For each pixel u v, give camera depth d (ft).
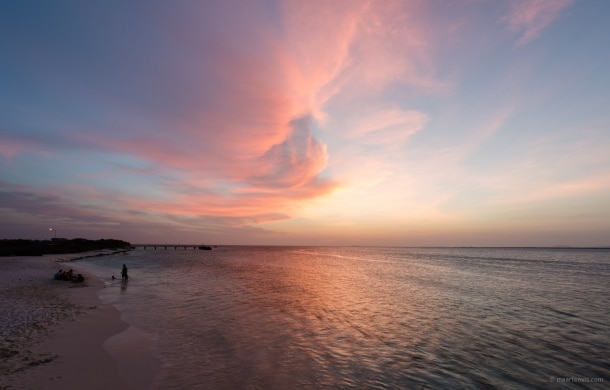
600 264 257.34
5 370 30.91
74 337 43.39
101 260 270.87
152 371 33.55
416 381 33.37
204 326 52.75
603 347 45.68
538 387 32.83
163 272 161.68
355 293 94.02
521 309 72.23
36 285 93.45
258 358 38.45
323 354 40.55
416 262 280.51
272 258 352.28
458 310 70.54
